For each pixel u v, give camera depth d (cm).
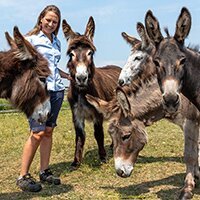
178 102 232
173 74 233
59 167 391
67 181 341
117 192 306
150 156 431
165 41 245
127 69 411
